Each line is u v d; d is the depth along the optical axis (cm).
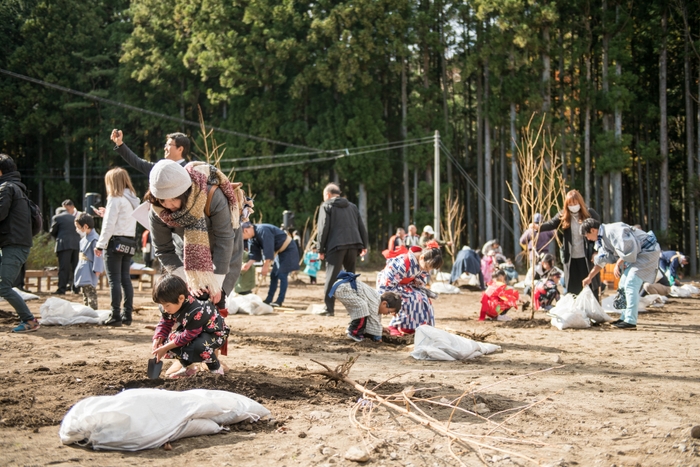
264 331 915
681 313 1260
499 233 4125
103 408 380
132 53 4409
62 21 4522
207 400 413
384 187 4125
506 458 372
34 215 834
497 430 426
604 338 888
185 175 501
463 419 453
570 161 3603
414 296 889
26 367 590
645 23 3466
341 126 3891
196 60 4084
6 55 4691
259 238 1268
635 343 841
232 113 4138
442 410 474
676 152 4003
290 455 372
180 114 4516
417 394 515
